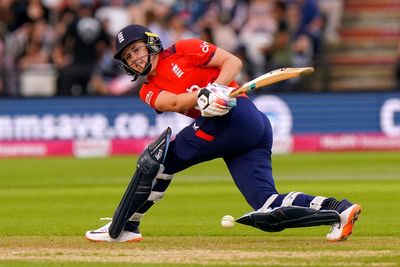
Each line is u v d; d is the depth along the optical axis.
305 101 69.25
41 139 68.69
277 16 74.56
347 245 24.69
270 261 21.95
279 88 71.31
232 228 29.83
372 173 51.00
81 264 21.73
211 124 24.28
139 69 24.48
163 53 24.66
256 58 73.94
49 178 50.88
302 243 25.41
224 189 44.16
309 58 74.38
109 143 68.56
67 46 72.06
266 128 25.00
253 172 24.77
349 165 56.56
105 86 71.88
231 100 23.55
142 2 73.75
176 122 68.31
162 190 25.52
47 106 68.69
